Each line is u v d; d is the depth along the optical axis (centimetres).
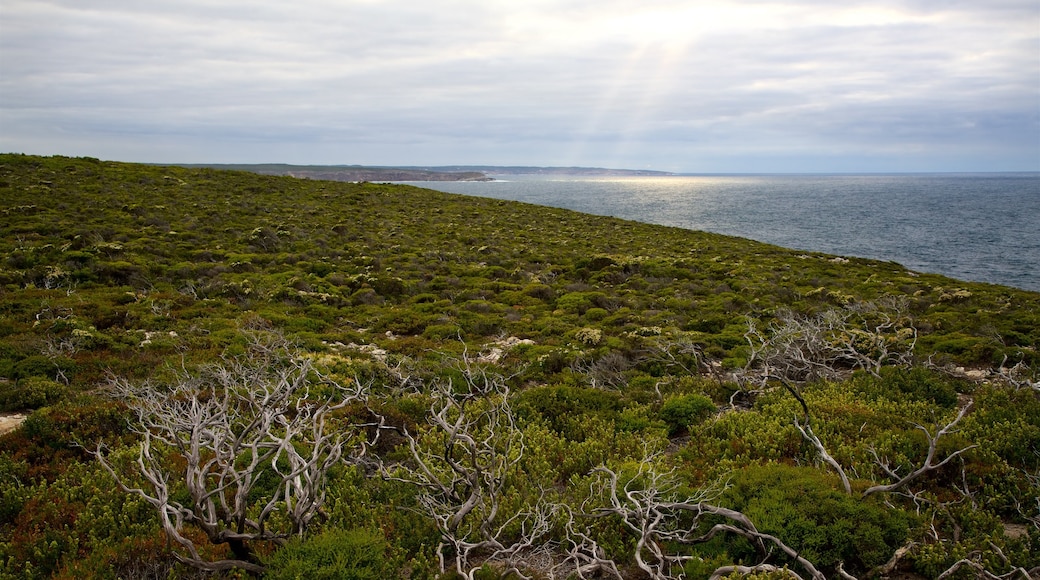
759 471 774
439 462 894
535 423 1069
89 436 912
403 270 2853
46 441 895
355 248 3303
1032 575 613
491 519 642
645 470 791
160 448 870
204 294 2133
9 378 1197
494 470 730
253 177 6000
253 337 1377
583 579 600
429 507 669
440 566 608
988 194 18500
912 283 2938
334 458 691
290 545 586
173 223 3412
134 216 3412
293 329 1769
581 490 785
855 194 19100
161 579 591
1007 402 1081
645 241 4603
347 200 5325
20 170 4356
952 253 5559
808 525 645
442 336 1809
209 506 571
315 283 2414
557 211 6291
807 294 2566
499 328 1916
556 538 706
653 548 617
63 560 623
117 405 998
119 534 672
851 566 637
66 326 1513
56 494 750
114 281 2150
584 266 3127
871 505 687
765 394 1193
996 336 1739
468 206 5897
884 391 1173
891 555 635
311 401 1053
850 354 1459
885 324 1742
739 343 1753
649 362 1526
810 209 11919
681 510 705
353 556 580
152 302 1877
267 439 827
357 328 1923
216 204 4241
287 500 636
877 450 869
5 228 2733
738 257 3894
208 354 1403
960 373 1406
